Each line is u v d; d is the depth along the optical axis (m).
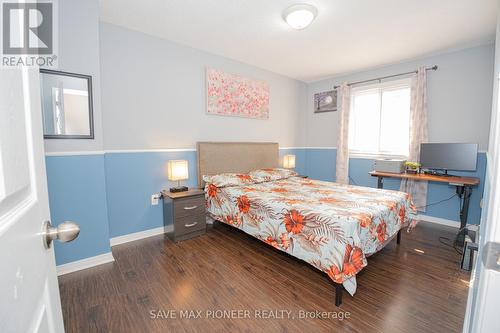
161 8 2.23
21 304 0.41
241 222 2.50
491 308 0.49
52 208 1.96
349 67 3.87
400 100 3.71
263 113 4.03
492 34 2.68
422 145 3.25
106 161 2.54
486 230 0.56
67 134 2.00
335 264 1.61
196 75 3.18
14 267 0.39
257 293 1.78
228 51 3.24
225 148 3.43
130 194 2.72
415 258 2.31
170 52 2.92
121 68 2.58
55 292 0.62
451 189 3.21
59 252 2.02
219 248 2.53
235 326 1.46
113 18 2.40
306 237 1.83
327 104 4.56
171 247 2.55
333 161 4.55
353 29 2.59
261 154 3.95
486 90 2.92
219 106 3.41
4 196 0.37
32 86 0.54
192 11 2.28
